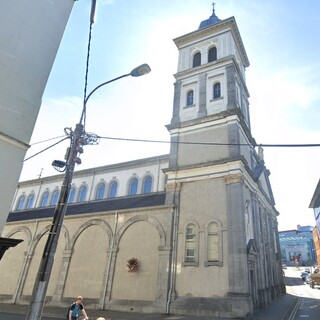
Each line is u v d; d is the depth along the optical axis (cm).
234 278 1688
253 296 1894
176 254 1941
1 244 585
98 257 2192
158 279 1873
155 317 1603
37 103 705
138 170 3020
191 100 2642
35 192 3653
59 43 805
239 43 3006
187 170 2230
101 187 3172
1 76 641
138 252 2058
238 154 2072
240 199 1902
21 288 2370
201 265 1831
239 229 1805
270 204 3300
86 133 1008
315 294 3175
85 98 1003
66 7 852
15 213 3447
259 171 2573
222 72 2570
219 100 2436
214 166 2119
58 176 3575
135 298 1902
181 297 1781
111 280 2036
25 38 713
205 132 2347
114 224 2262
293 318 1600
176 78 2838
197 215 2012
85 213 2458
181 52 3044
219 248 1819
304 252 9325
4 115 627
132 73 1008
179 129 2494
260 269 2236
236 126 2214
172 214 2078
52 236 805
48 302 2153
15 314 1814
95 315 1678
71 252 2320
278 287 2920
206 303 1684
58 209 845
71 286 2180
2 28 666
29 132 668
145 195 2708
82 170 3394
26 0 737
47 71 750
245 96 3031
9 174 612
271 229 3134
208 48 2869
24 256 2527
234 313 1579
